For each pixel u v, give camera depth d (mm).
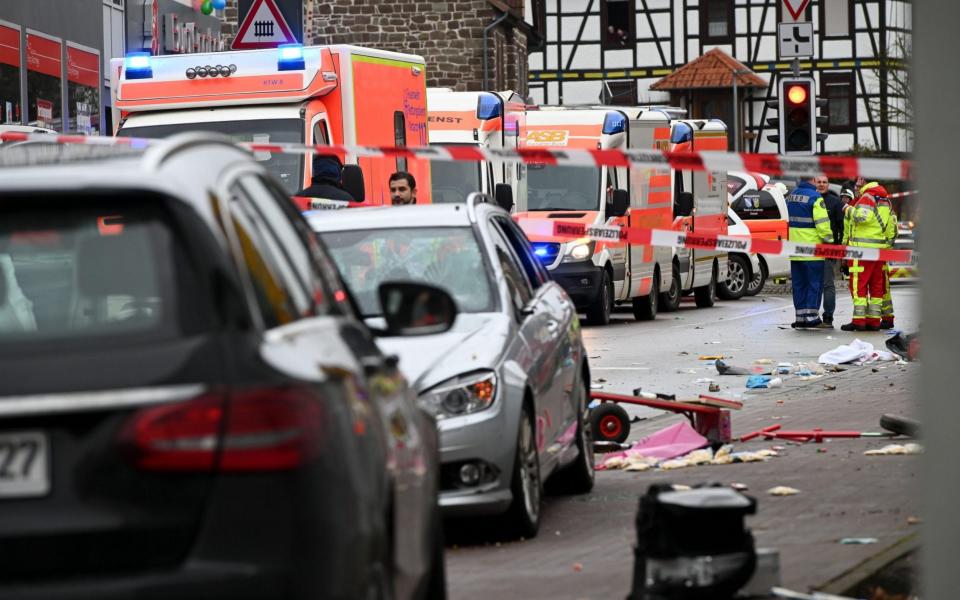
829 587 23750
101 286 13969
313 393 13672
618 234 46812
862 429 44719
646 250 95625
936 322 17188
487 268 32531
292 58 60344
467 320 31172
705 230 109250
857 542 28000
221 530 13016
